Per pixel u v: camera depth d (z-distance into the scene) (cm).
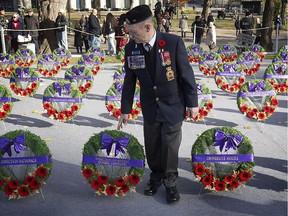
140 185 454
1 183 411
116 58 1580
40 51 1691
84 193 440
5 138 418
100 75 1247
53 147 593
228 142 417
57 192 442
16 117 760
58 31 1655
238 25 2523
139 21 363
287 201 417
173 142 400
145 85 391
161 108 388
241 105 706
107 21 1706
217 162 418
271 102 701
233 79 946
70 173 495
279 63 930
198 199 422
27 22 1647
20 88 885
